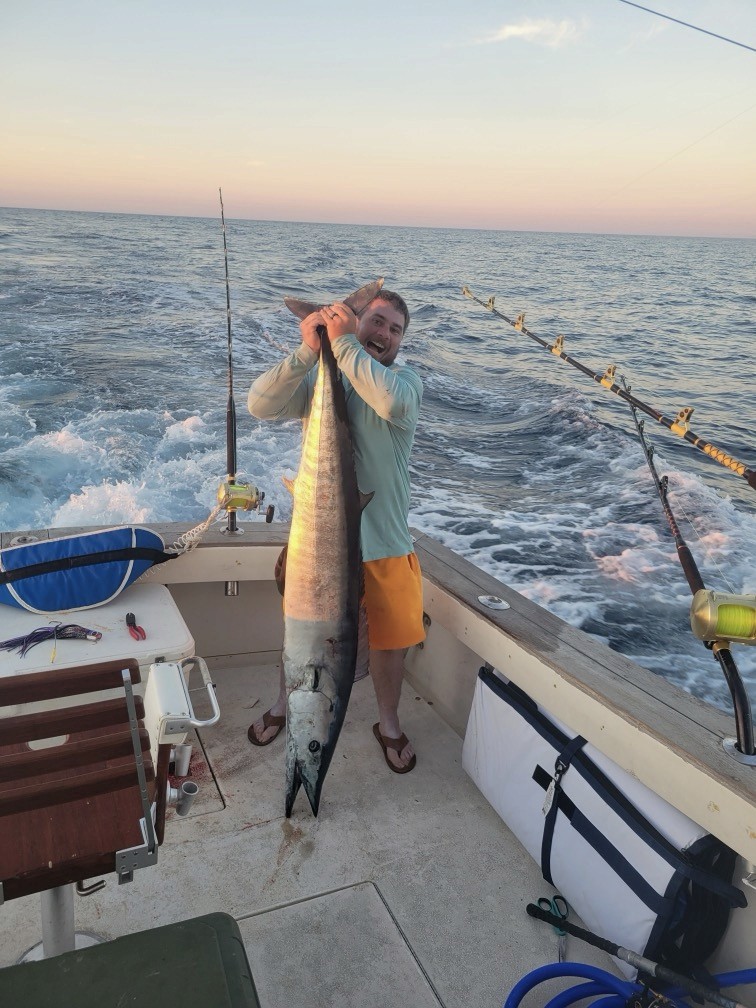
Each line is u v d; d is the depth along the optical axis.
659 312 27.45
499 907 2.06
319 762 2.15
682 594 6.01
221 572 2.74
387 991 1.79
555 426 11.07
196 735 2.68
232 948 1.12
